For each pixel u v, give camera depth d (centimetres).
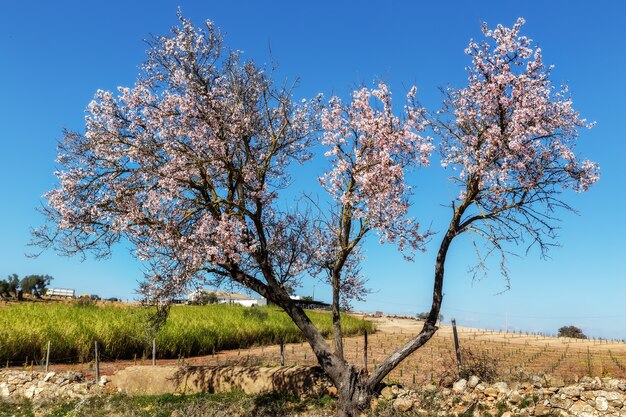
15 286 5922
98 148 1578
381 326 6353
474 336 4328
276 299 1611
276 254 1694
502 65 1403
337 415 1537
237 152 1583
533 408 1471
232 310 4650
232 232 1478
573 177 1388
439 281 1543
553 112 1403
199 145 1549
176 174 1504
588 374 1986
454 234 1505
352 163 1529
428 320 1548
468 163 1417
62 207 1506
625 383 1519
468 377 1756
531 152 1384
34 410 1861
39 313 3112
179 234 1528
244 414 1616
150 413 1673
